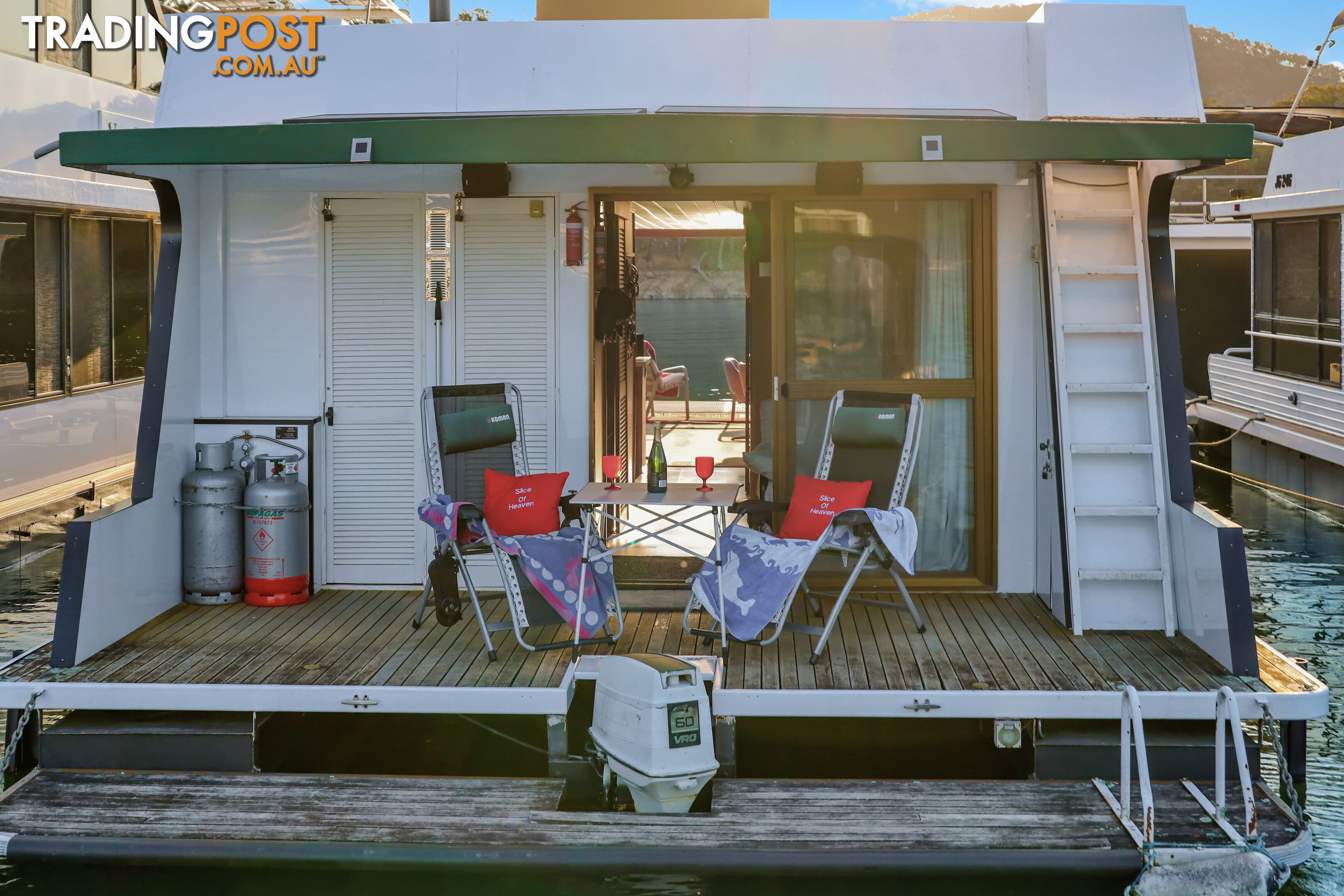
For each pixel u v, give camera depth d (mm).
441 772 4633
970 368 5770
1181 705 4227
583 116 4492
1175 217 13609
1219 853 3596
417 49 5590
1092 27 5309
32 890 3725
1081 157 4504
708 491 4973
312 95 5613
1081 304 5250
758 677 4496
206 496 5520
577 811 4082
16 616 6973
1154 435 5098
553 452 5852
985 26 5520
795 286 5770
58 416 9195
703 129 4473
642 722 3928
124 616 5012
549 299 5777
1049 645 4914
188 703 4332
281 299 5805
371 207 5766
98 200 9742
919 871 3629
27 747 4527
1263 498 10711
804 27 5527
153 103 10797
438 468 5199
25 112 8727
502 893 3701
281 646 4895
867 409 5160
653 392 12148
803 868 3633
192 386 5664
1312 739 5117
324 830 3828
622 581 5852
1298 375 10727
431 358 5809
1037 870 3623
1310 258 10453
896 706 4281
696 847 3705
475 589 4926
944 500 5836
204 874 3795
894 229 5750
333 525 5914
